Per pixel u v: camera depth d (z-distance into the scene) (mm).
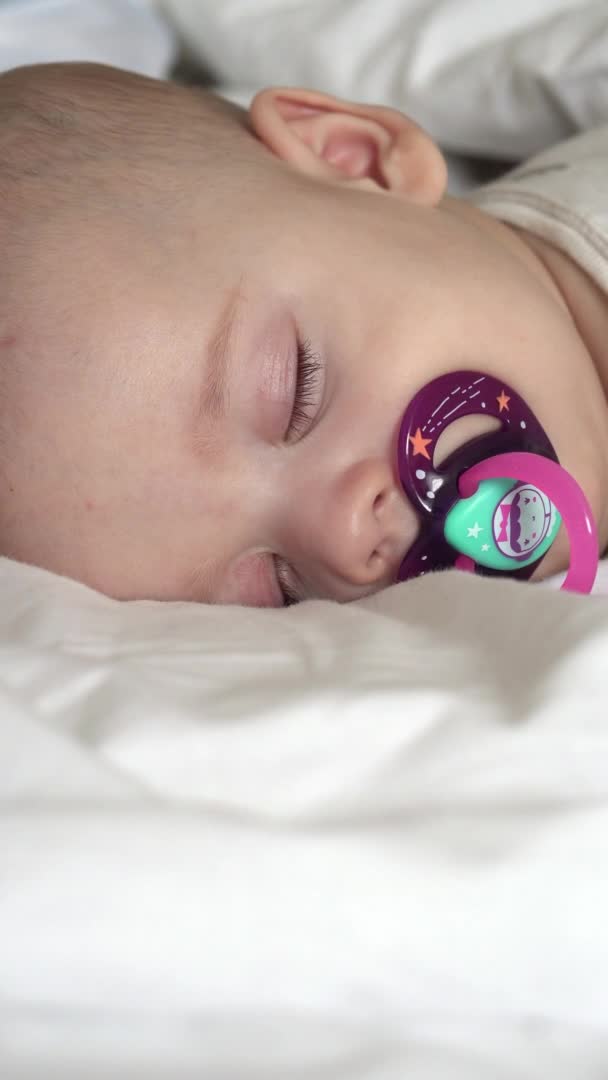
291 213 345
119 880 190
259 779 213
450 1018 197
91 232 338
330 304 330
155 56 519
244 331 322
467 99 470
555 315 351
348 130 389
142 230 338
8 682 235
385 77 481
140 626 271
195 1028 189
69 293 329
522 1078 190
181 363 320
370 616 268
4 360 327
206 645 253
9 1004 185
